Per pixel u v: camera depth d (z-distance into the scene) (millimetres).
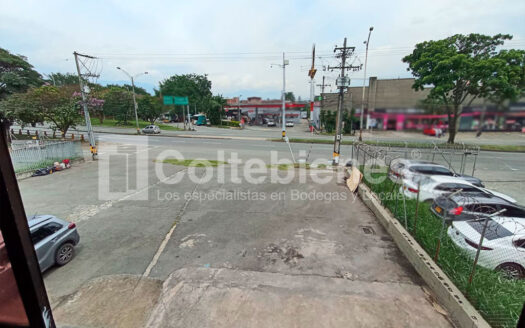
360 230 6727
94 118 49562
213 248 5910
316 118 41344
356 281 4586
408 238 5520
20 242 1523
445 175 8562
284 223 7203
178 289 4344
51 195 9719
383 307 3861
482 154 16172
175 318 3707
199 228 6957
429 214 6461
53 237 5137
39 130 33250
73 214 7953
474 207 5723
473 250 4711
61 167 13789
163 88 49625
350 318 3648
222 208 8375
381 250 5727
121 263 5371
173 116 51125
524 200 8633
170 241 6277
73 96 23547
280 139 27406
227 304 3963
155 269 5152
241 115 56469
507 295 3625
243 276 4762
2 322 1596
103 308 4086
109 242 6254
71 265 5328
